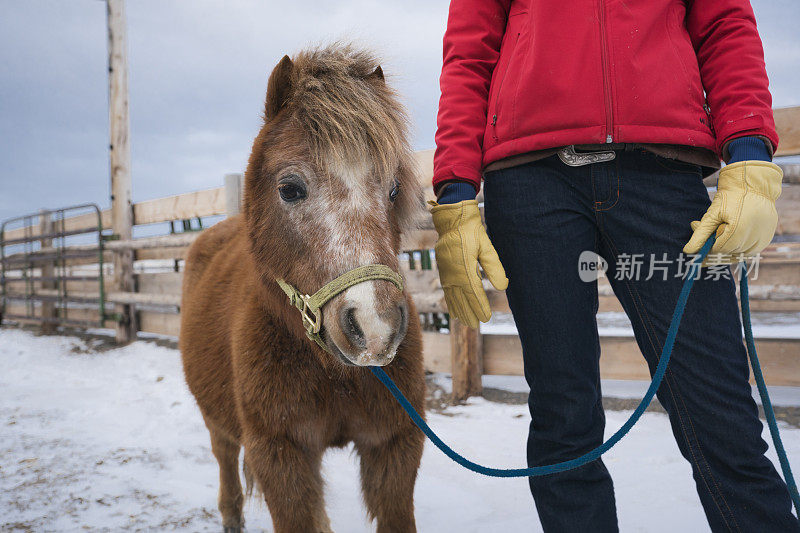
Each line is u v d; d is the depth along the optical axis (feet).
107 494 8.05
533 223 4.22
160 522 7.19
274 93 4.87
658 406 11.38
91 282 28.48
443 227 4.44
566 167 4.14
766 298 11.39
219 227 8.66
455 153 4.44
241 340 5.07
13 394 15.31
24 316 30.25
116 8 24.66
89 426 11.93
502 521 6.76
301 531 4.76
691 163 3.97
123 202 25.04
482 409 12.15
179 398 14.01
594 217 4.16
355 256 4.01
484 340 13.50
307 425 4.86
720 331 3.80
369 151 4.20
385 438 4.94
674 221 3.92
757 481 3.77
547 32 4.08
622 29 3.93
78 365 19.81
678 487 7.36
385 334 3.84
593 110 3.90
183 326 7.42
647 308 4.05
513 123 4.21
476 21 4.66
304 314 4.24
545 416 4.31
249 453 4.91
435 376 14.75
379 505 5.05
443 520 7.00
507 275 4.47
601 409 4.58
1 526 7.06
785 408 10.77
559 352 4.19
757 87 3.84
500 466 8.80
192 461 9.71
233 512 7.04
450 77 4.64
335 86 4.55
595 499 4.28
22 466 9.28
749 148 3.78
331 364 4.68
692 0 4.24
